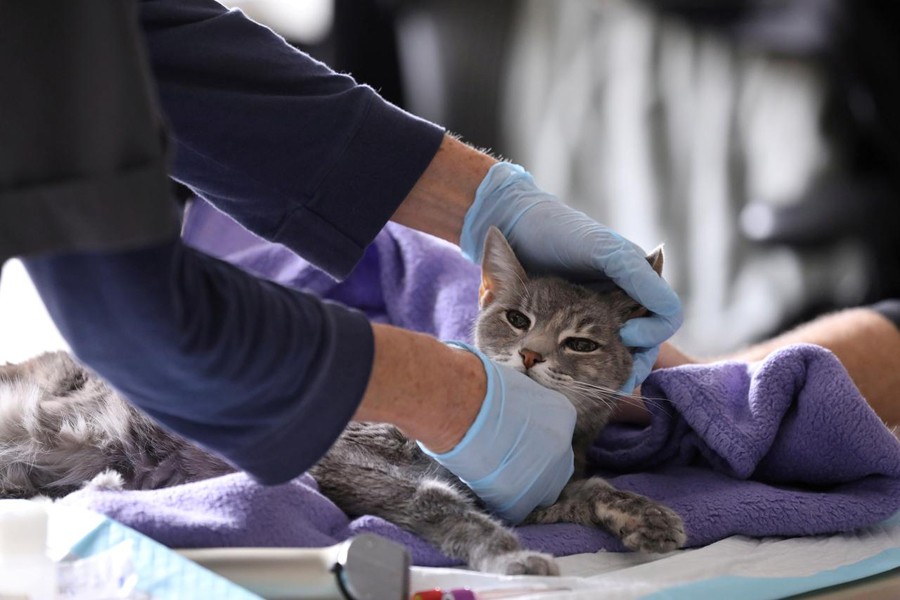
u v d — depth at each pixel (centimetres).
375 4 436
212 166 180
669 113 455
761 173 438
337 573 145
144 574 149
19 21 110
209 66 176
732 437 196
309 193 185
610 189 471
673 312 200
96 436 218
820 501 185
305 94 186
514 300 219
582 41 458
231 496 171
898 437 225
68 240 113
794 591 166
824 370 195
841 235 398
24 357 266
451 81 454
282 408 134
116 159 112
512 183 206
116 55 112
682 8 434
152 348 122
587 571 171
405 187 193
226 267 134
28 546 148
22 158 111
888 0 362
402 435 208
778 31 405
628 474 215
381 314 269
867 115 391
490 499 181
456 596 143
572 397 210
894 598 174
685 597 155
